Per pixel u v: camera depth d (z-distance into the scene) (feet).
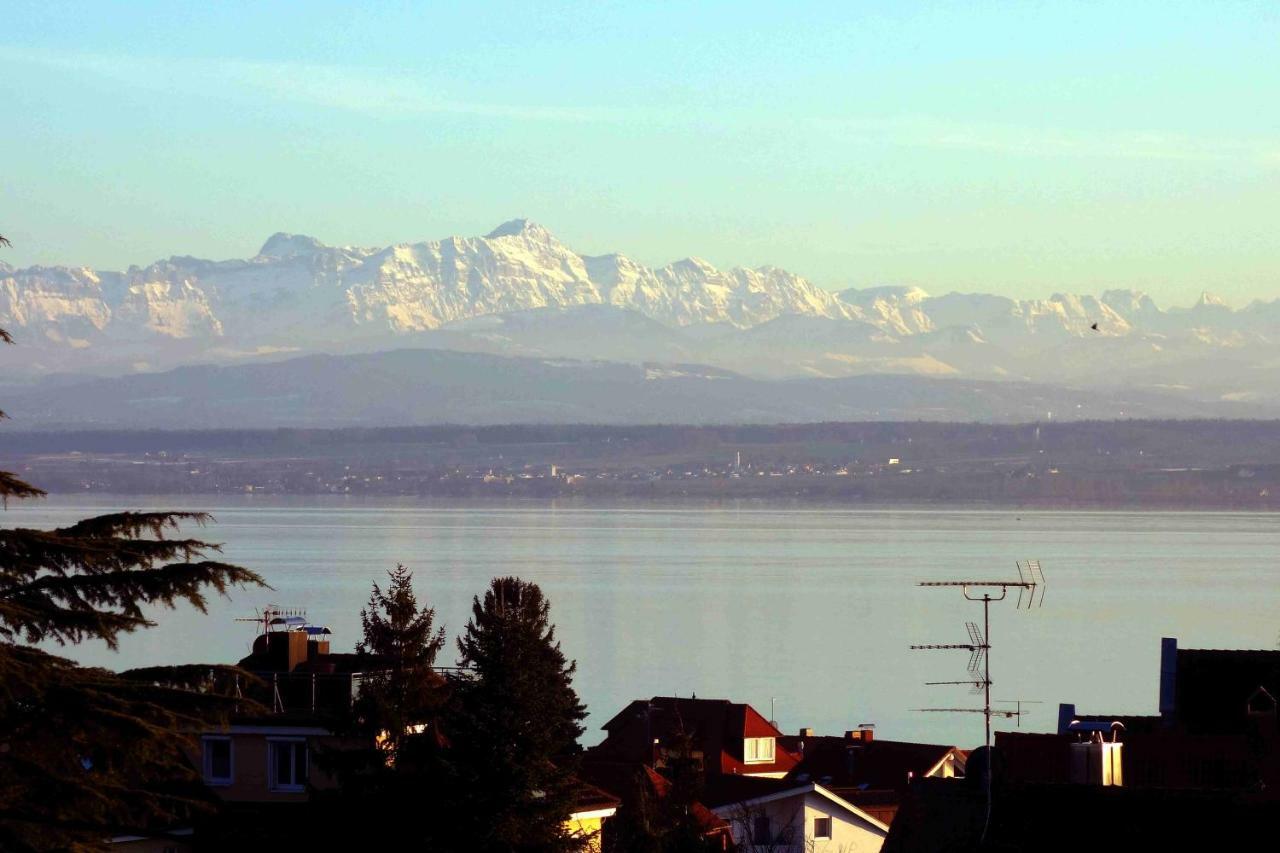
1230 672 288.10
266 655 340.59
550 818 262.67
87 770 153.17
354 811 256.73
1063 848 192.75
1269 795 221.46
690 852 342.64
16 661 135.64
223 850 254.27
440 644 276.00
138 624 143.02
